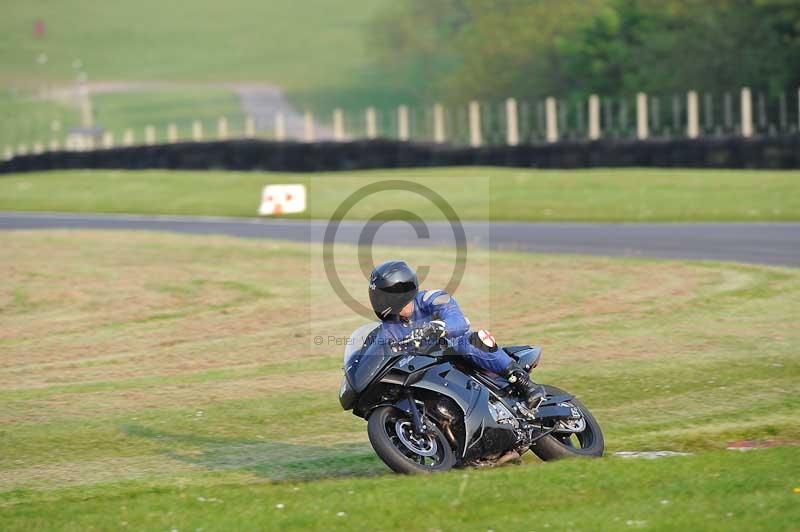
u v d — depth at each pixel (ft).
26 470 100.78
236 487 86.89
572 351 146.30
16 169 643.45
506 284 204.64
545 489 77.46
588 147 413.59
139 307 192.85
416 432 86.58
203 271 234.17
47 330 174.40
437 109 488.44
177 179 491.72
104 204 431.02
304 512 74.08
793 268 209.77
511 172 420.77
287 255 257.75
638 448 100.73
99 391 133.08
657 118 546.26
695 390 123.95
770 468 81.35
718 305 175.52
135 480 96.07
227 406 123.95
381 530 69.72
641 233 277.85
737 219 298.15
